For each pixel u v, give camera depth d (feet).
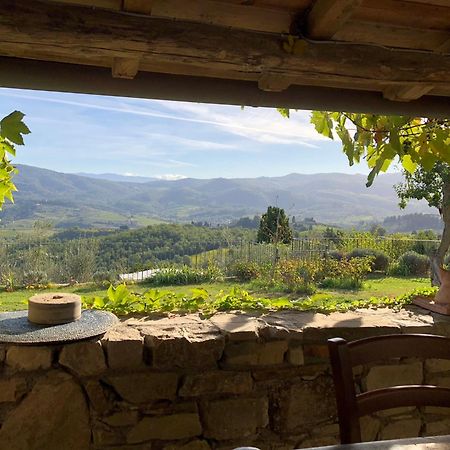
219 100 6.64
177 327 6.64
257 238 37.32
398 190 36.42
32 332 5.92
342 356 4.05
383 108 7.44
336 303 8.44
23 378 5.79
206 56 5.38
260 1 5.37
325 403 6.82
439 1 5.59
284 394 6.66
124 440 6.06
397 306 8.34
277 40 5.60
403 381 7.05
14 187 8.46
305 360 6.73
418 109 7.59
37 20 4.76
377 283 28.12
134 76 6.00
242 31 5.46
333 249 36.17
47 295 6.67
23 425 5.79
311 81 6.80
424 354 4.38
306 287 24.67
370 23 5.96
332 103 7.16
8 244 28.32
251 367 6.52
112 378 6.03
